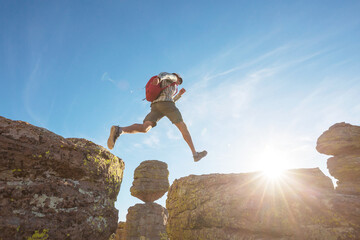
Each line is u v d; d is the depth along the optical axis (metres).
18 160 2.67
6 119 2.79
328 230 3.19
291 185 3.92
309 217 3.46
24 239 2.50
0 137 2.58
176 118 4.19
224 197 4.35
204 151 4.21
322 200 3.46
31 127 2.93
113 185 3.79
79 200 3.10
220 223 4.20
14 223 2.45
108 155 3.75
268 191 3.99
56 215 2.82
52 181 2.92
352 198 3.34
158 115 4.30
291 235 3.50
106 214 3.51
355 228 3.03
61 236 2.79
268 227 3.68
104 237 3.40
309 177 4.05
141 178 29.20
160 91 4.27
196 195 4.88
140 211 27.25
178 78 4.62
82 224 3.04
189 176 5.41
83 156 3.31
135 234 25.94
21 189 2.62
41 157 2.84
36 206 2.69
